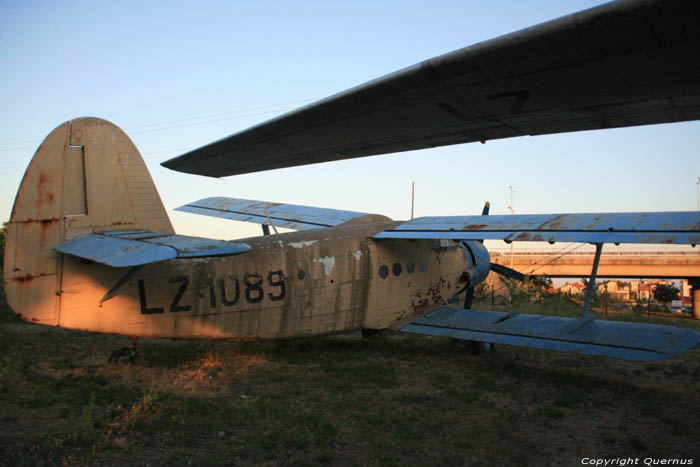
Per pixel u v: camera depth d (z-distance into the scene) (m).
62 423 5.34
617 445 5.30
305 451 4.78
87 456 4.48
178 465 4.36
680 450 5.19
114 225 8.27
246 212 12.82
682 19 4.94
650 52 5.68
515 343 8.48
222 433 5.14
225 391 6.83
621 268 38.19
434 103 7.73
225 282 8.62
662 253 37.62
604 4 5.05
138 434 5.03
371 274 10.09
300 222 11.98
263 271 8.96
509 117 8.25
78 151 8.04
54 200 7.77
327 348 10.47
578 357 10.12
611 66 6.08
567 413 6.37
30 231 7.54
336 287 9.66
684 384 8.07
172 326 8.27
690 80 6.37
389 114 8.29
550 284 22.95
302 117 8.65
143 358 8.81
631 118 8.10
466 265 12.10
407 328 10.00
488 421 5.93
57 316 7.64
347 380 7.72
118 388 6.64
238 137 9.96
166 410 5.76
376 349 10.52
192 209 13.44
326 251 9.62
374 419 5.79
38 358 8.53
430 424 5.68
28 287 7.48
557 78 6.59
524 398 6.95
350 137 9.70
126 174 8.45
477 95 7.33
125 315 7.99
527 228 7.96
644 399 7.02
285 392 6.90
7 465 4.18
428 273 11.14
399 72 6.89
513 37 5.75
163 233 8.36
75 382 7.01
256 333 8.92
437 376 8.04
